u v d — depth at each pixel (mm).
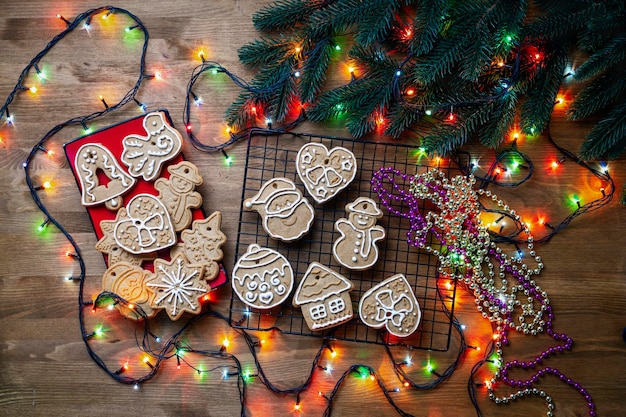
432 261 883
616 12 754
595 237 885
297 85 859
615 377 875
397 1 831
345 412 876
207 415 875
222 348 876
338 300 853
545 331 880
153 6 892
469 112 829
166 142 869
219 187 889
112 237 857
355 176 886
